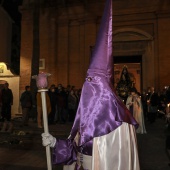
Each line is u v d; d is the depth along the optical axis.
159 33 16.86
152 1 17.02
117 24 17.56
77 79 18.22
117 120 1.78
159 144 8.79
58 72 18.56
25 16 19.39
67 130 10.73
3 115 13.34
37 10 15.13
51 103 12.57
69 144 2.07
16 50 25.92
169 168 6.32
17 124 12.64
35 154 7.61
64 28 18.67
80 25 18.34
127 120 1.81
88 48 17.97
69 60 18.50
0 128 11.03
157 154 7.65
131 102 11.02
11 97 13.45
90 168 1.84
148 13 17.17
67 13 18.58
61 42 18.67
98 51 1.99
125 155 1.73
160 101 13.56
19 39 26.23
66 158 2.04
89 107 1.89
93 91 1.91
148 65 17.11
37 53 14.89
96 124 1.81
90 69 1.99
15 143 9.15
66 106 13.87
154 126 12.28
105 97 1.88
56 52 18.67
